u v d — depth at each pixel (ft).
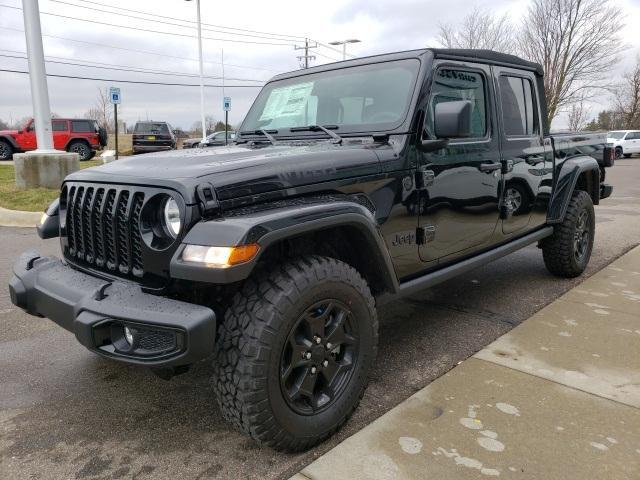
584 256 16.31
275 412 7.11
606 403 8.90
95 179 8.27
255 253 6.56
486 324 12.69
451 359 10.81
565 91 89.92
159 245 7.10
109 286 7.53
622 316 12.87
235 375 6.94
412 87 9.96
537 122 13.94
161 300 6.97
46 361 10.99
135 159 8.95
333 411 7.91
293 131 11.12
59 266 8.94
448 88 10.66
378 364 10.61
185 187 6.87
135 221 7.42
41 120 34.88
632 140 95.55
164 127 79.97
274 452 7.82
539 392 9.27
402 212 9.54
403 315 13.39
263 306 6.98
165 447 8.00
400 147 9.45
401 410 8.71
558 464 7.32
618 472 7.14
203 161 7.97
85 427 8.57
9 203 30.73
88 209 8.33
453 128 8.85
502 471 7.18
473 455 7.52
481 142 11.41
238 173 7.30
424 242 10.13
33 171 34.22
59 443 8.13
